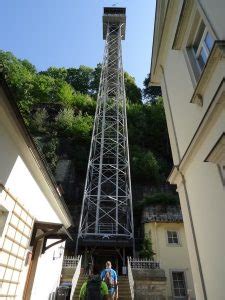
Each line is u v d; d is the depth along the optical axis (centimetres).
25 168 611
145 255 1709
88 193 2180
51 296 1000
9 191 533
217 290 509
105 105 2625
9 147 525
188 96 648
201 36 630
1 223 519
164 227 1856
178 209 2039
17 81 3359
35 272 740
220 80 462
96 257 2003
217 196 502
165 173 2914
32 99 3488
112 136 2741
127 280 1330
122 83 2716
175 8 788
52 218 900
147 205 2127
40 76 3994
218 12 466
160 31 926
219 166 493
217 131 485
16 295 604
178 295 1616
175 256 1736
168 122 862
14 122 496
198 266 600
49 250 928
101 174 2247
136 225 2188
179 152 743
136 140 3303
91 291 668
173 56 817
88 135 3098
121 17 3406
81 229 1952
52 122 3322
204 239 572
